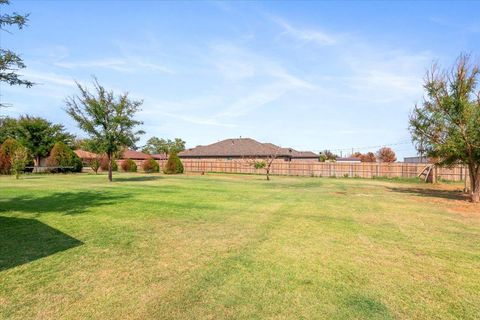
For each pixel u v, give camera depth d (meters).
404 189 18.56
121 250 5.22
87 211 8.73
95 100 19.94
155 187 16.17
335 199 12.68
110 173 20.72
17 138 31.72
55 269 4.28
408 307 3.36
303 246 5.65
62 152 30.92
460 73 12.79
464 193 16.44
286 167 35.53
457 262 4.90
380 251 5.43
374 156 62.81
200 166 40.34
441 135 13.56
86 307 3.23
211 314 3.13
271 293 3.65
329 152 65.31
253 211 9.34
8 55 6.90
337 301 3.47
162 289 3.71
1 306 3.21
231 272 4.30
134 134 20.92
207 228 6.98
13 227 6.66
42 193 12.70
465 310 3.32
